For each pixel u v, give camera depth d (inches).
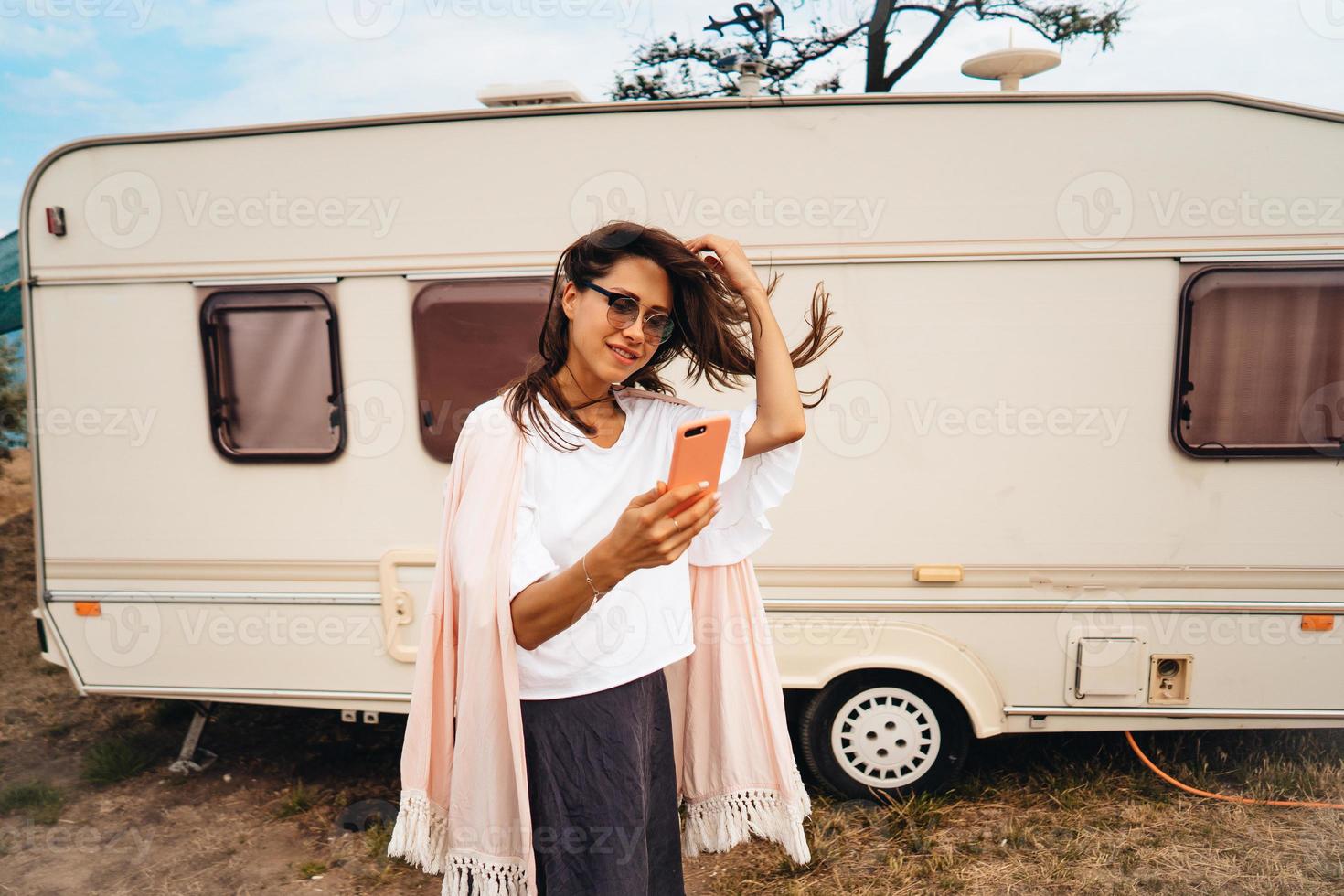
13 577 262.2
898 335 127.3
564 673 60.8
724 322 67.1
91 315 134.7
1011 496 128.9
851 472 129.8
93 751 163.3
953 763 139.1
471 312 129.6
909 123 124.5
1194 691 130.6
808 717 138.6
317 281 131.1
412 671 136.1
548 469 59.9
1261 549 127.6
